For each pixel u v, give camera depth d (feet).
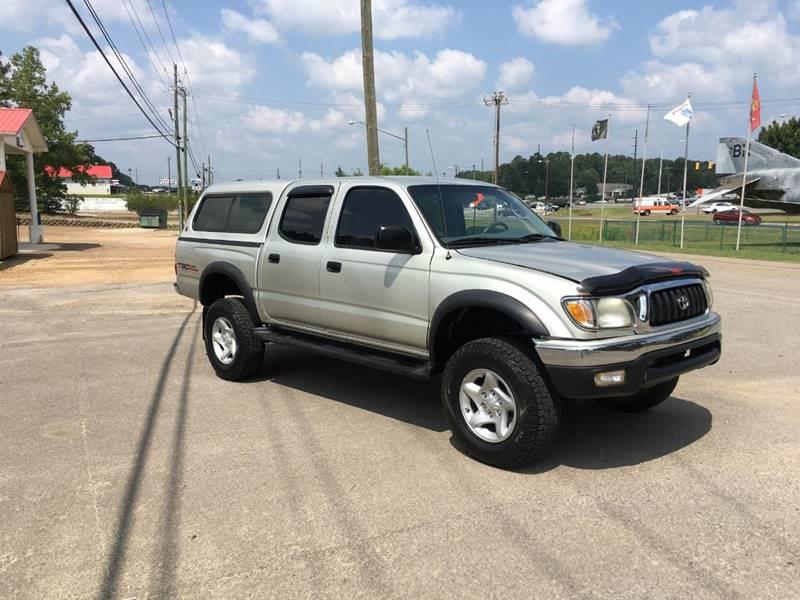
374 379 21.43
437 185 17.52
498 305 13.83
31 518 11.96
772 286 46.75
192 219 23.93
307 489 13.14
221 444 15.62
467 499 12.66
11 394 19.93
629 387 13.23
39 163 149.79
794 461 14.43
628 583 9.84
